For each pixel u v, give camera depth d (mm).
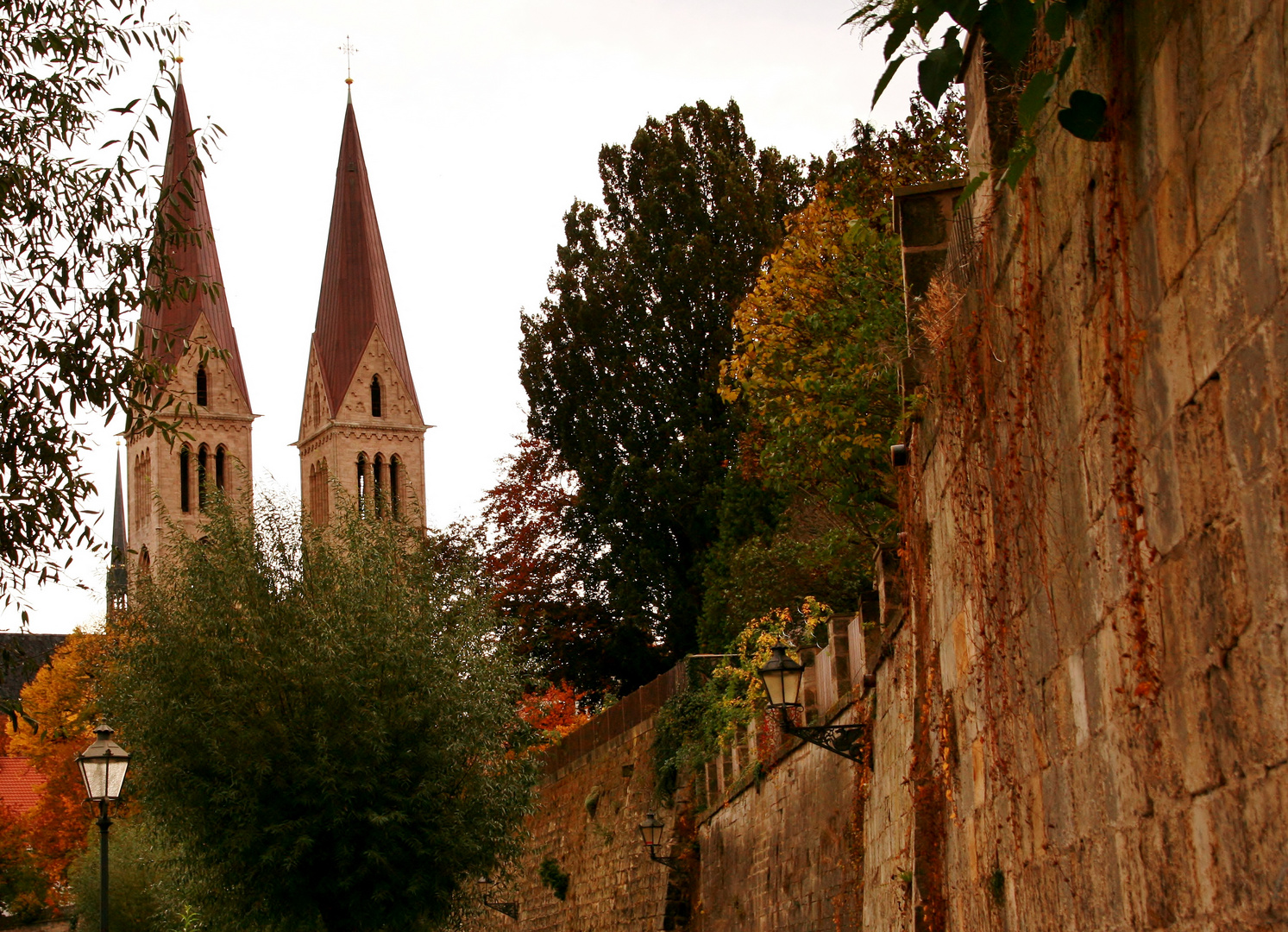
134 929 41594
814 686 19953
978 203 7605
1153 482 4582
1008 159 6207
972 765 8961
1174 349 4289
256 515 26766
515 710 28234
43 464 11648
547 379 45500
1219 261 3871
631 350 44188
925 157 22594
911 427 11172
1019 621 7086
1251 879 3949
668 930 27688
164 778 23719
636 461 41938
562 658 45438
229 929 23969
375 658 25156
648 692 34062
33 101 12094
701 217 44969
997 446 7285
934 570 10320
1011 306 6707
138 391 12180
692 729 30000
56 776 64188
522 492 48781
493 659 27625
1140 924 5117
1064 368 5719
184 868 24562
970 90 7922
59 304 11992
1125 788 5250
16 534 11547
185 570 25734
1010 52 4668
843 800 16609
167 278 12656
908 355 11266
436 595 27484
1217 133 3824
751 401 23734
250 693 24094
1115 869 5457
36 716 63875
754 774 21859
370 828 24141
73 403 11859
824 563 26906
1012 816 7570
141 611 25016
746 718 24141
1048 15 4598
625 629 43719
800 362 22391
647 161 46969
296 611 25391
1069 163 5391
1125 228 4680
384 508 29219
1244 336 3732
